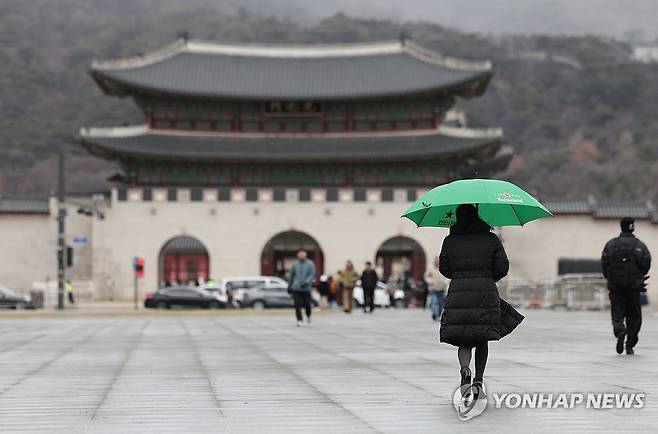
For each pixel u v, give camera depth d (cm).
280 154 11288
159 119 11806
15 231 11450
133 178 11500
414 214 2248
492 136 11338
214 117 11900
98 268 11319
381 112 11944
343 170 11656
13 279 11406
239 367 2909
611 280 3120
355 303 10125
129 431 1762
